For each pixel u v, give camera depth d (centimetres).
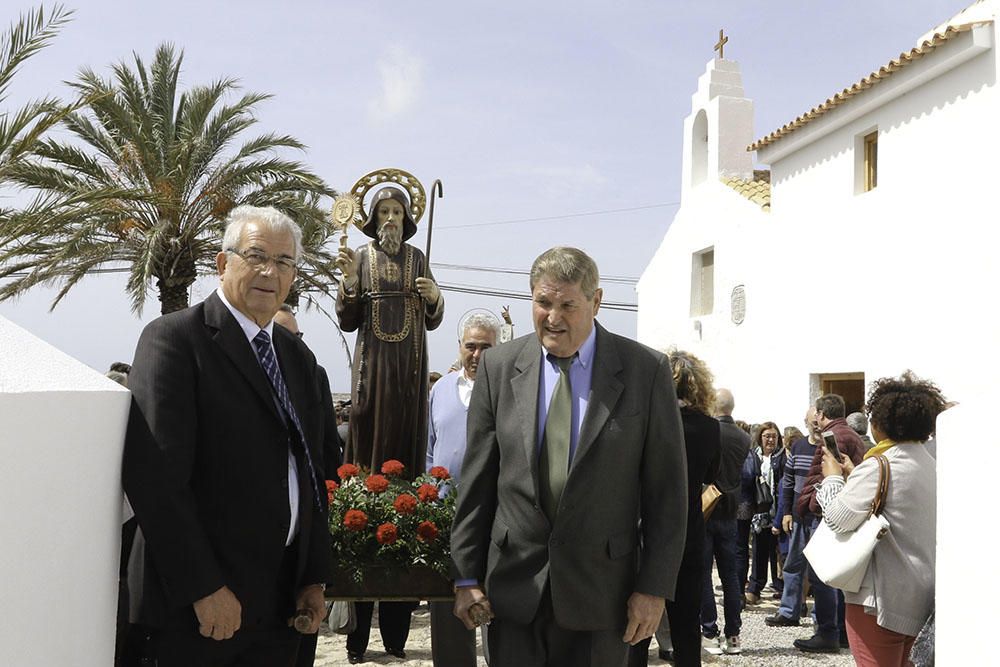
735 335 1655
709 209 1770
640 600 318
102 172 1534
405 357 516
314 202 1650
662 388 333
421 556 400
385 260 523
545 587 320
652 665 670
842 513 405
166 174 1563
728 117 1789
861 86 1259
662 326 1980
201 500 287
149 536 261
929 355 1166
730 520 700
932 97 1178
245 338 301
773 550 986
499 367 344
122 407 251
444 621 471
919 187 1197
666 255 1969
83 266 1546
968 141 1116
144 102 1628
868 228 1295
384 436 512
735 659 689
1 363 217
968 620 229
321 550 314
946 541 245
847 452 706
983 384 1076
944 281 1146
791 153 1499
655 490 332
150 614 276
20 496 188
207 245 1644
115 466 250
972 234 1105
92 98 1142
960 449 237
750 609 908
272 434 296
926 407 409
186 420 279
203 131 1596
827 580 406
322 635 744
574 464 318
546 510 325
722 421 645
